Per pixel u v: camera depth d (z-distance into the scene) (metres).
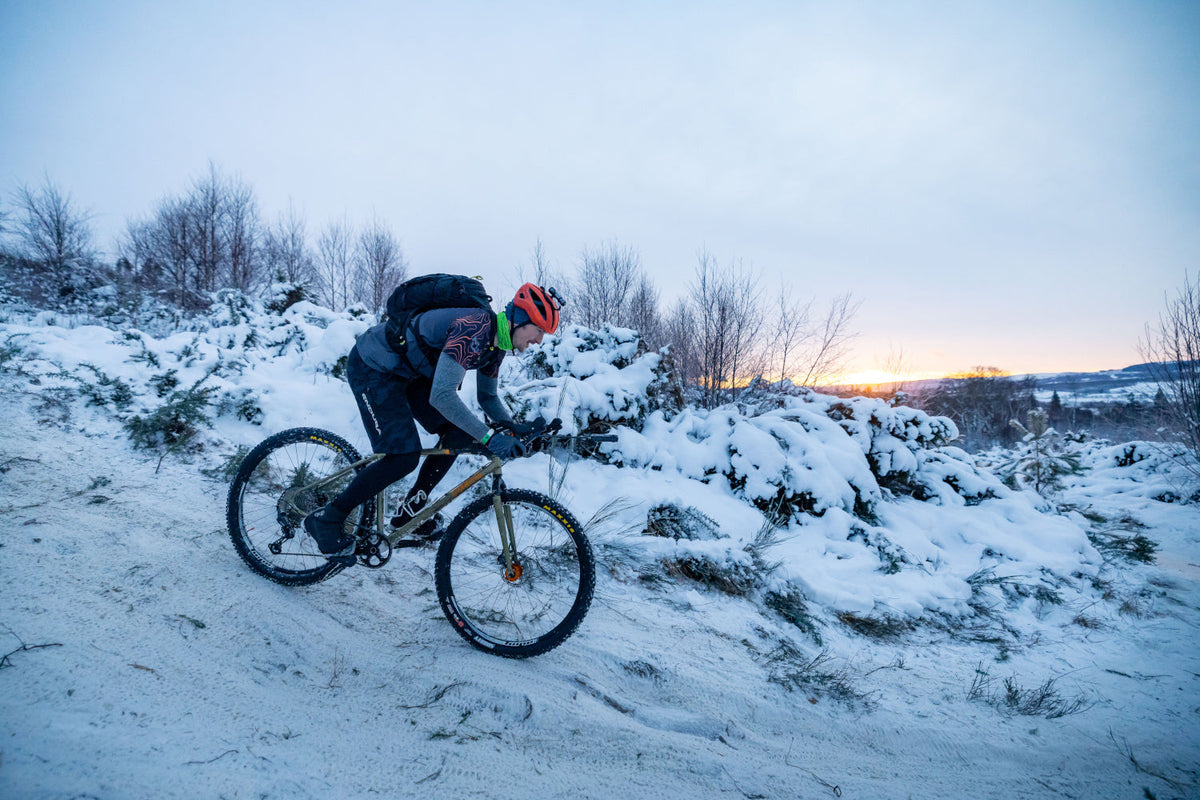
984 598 4.25
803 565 4.17
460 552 2.84
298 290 7.99
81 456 3.30
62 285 11.08
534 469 4.58
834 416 6.70
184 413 3.86
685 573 3.58
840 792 2.05
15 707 1.50
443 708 2.04
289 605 2.43
